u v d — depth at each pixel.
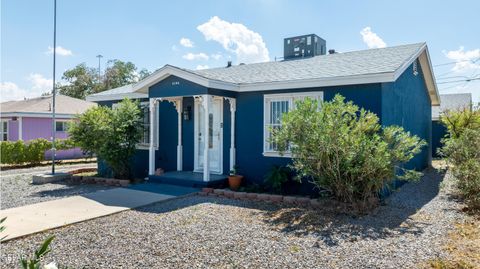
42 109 21.09
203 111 11.09
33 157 17.33
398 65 8.14
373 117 7.03
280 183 8.56
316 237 5.25
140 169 12.27
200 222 6.12
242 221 6.19
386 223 6.05
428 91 14.74
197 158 11.21
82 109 23.27
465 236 5.28
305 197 8.02
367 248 4.73
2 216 6.43
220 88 9.29
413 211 6.97
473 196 7.12
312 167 7.09
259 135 9.59
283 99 9.26
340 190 6.95
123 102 11.29
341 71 8.63
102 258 4.36
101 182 10.99
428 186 10.10
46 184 10.93
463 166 7.46
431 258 4.32
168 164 11.73
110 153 10.89
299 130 6.93
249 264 4.17
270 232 5.51
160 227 5.80
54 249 4.70
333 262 4.22
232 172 9.75
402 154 6.86
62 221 6.08
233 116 10.03
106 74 41.66
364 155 6.61
